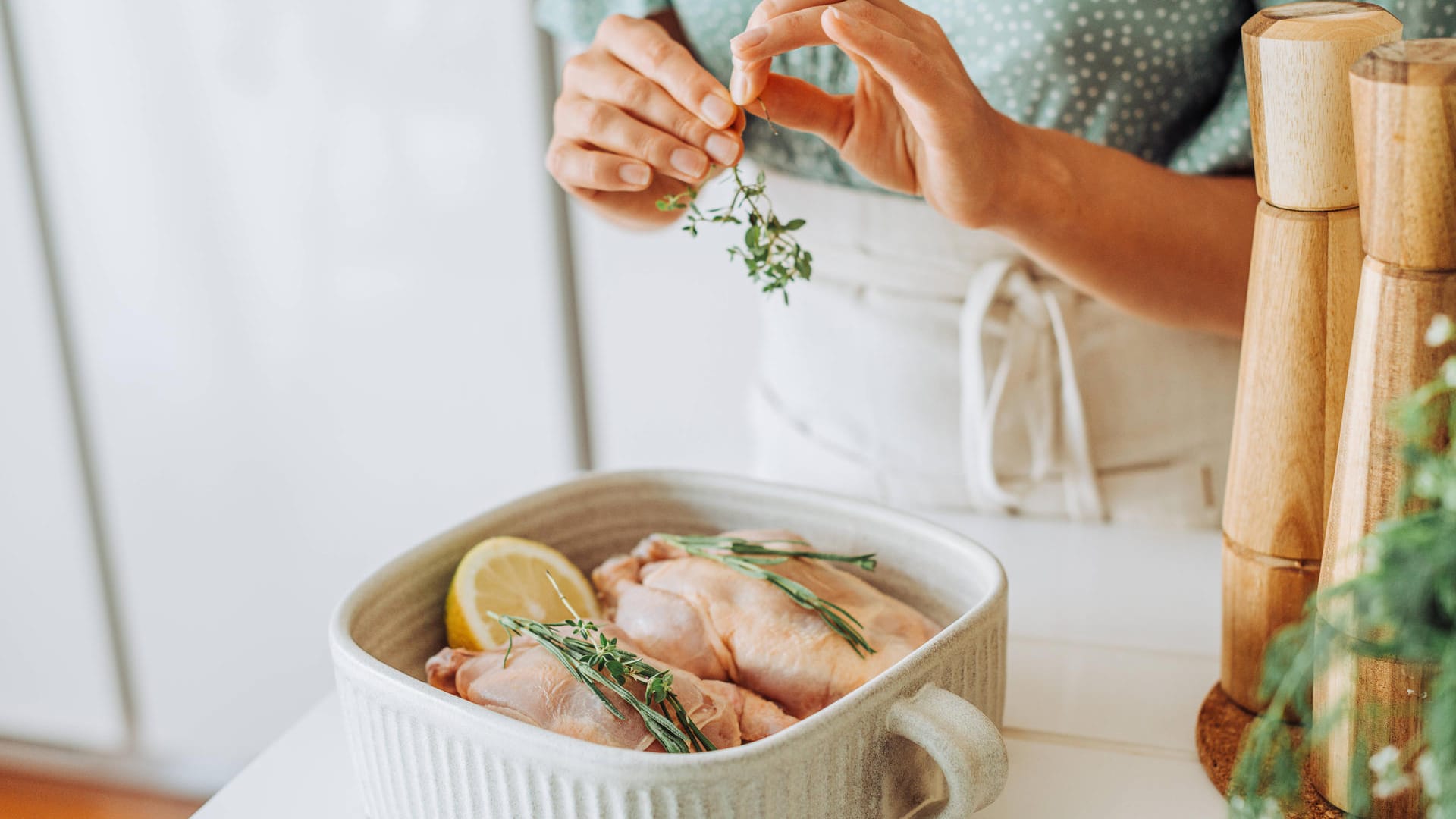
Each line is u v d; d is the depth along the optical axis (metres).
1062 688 0.88
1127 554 0.98
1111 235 0.92
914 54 0.82
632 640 0.82
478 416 1.68
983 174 0.87
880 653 0.81
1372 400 0.71
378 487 1.75
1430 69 0.68
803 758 0.73
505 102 1.52
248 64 1.56
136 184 1.65
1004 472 1.03
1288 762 0.69
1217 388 0.99
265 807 0.83
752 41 0.82
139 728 1.94
